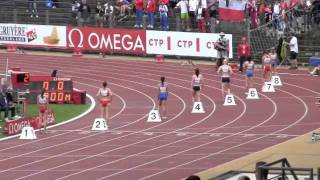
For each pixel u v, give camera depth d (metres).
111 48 128.25
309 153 67.75
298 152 68.44
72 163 67.81
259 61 118.50
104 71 118.06
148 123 85.12
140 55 127.75
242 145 73.00
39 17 135.62
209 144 74.00
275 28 119.19
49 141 77.25
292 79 109.31
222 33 115.12
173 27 127.12
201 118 86.94
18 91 89.19
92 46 129.50
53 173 64.25
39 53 132.62
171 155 70.00
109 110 92.69
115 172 64.25
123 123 85.50
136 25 127.75
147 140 76.62
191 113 89.75
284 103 94.38
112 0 133.38
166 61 123.94
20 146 75.12
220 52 115.19
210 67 118.81
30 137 78.69
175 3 128.12
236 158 67.69
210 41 121.19
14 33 134.50
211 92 101.94
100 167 66.19
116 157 69.75
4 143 76.62
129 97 100.62
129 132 80.75
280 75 112.00
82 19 132.12
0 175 63.81
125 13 130.38
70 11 134.88
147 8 126.50
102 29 128.75
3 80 86.19
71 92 98.25
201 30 123.19
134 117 88.62
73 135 79.88
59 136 79.56
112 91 104.69
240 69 114.25
